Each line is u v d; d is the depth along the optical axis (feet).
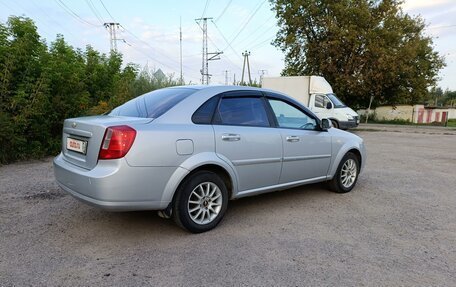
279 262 10.44
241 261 10.47
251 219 14.10
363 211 15.34
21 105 25.23
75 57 34.27
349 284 9.29
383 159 29.94
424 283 9.41
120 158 10.50
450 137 54.03
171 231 12.66
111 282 9.20
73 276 9.47
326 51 87.10
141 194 10.88
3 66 24.52
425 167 26.16
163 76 68.90
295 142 15.34
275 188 15.01
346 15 85.56
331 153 17.28
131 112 12.95
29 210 14.60
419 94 101.09
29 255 10.62
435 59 105.81
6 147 24.61
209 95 13.06
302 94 57.21
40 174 21.17
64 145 12.87
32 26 27.09
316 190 18.80
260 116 14.46
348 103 100.94
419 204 16.52
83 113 30.40
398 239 12.30
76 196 11.39
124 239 11.91
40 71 27.04
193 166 11.76
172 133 11.41
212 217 12.84
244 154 13.38
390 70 84.53
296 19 90.12
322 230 13.03
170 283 9.20
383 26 88.12
